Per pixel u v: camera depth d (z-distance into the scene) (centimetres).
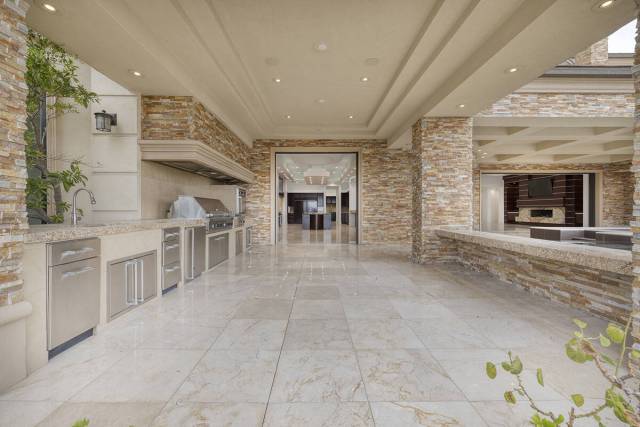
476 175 1395
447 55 414
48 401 183
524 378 207
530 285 415
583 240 560
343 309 347
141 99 488
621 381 72
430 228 625
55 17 308
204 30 378
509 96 641
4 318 190
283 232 1423
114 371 216
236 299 387
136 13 337
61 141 484
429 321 309
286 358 235
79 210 440
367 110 712
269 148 934
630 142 969
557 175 1611
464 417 170
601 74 608
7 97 201
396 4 342
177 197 596
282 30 389
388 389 196
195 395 189
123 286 322
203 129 538
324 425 164
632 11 291
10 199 202
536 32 324
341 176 1638
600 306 313
